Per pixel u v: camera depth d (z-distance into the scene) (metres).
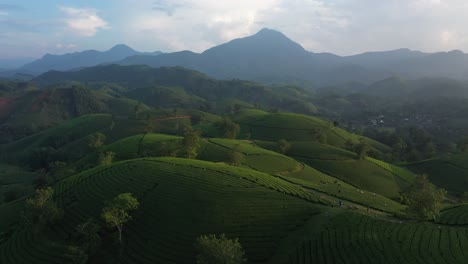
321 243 61.16
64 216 81.31
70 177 109.94
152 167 102.12
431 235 61.75
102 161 125.25
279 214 74.06
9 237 79.69
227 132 198.00
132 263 63.16
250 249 63.62
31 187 141.88
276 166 131.12
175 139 167.62
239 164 124.31
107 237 70.62
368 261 53.81
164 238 68.38
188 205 77.88
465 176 158.25
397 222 69.88
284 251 62.06
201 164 108.38
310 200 83.88
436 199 76.00
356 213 72.50
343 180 139.75
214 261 51.50
